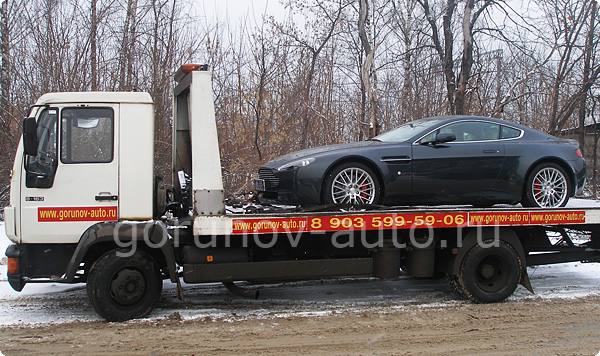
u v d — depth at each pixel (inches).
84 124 201.6
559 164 263.6
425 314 218.7
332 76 669.9
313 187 230.1
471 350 174.6
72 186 199.6
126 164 203.5
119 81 511.2
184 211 225.8
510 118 719.7
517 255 241.8
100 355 167.0
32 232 196.9
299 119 605.6
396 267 233.1
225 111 534.3
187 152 254.1
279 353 170.1
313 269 222.2
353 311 223.1
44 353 168.4
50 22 497.7
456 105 580.7
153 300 208.2
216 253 214.7
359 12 588.1
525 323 205.9
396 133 269.9
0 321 205.3
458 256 236.1
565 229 262.8
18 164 197.9
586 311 223.5
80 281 209.8
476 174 250.5
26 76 487.8
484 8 568.4
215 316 212.8
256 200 256.2
